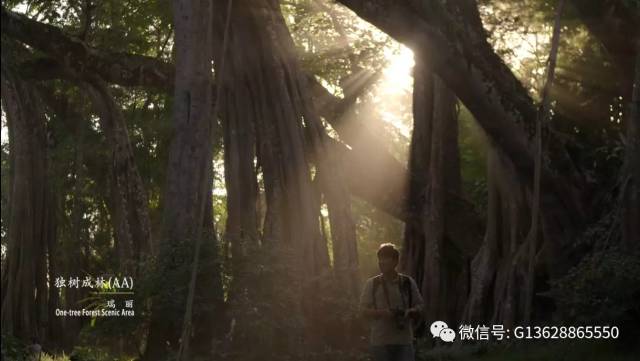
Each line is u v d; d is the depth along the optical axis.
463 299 24.22
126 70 23.06
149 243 28.06
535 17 25.81
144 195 28.27
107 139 27.89
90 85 27.41
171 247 15.44
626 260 15.59
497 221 22.69
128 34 27.77
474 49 18.61
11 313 27.42
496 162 22.11
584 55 25.45
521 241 21.97
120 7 27.27
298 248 17.00
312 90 25.81
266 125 17.91
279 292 14.70
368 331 15.59
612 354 15.25
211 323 15.10
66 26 26.58
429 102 25.61
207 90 17.11
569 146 21.61
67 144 33.81
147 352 15.29
